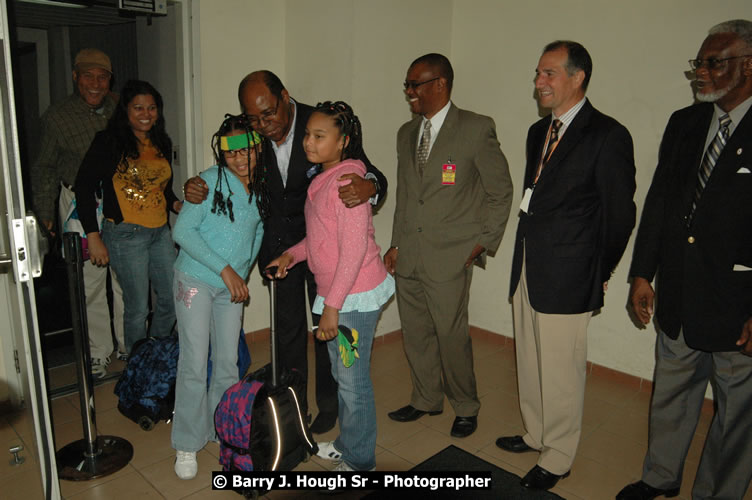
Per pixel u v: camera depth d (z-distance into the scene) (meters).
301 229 2.47
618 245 2.01
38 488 2.11
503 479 2.25
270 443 1.97
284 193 2.37
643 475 2.15
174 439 2.20
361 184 1.79
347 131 1.88
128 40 3.82
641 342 3.14
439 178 2.42
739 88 1.73
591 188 2.00
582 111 2.02
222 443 2.06
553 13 3.25
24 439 2.42
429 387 2.73
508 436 2.57
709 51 1.74
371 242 1.96
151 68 3.40
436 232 2.44
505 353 3.66
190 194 2.05
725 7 2.64
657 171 2.06
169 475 2.23
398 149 2.65
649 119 2.96
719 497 1.94
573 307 2.03
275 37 3.54
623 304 3.19
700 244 1.84
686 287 1.88
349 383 2.02
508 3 3.45
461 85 3.78
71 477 2.18
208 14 3.18
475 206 2.47
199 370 2.17
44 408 1.75
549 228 2.05
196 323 2.14
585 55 1.97
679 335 1.95
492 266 3.79
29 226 1.64
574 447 2.17
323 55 3.36
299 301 2.52
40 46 5.02
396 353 3.65
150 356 2.60
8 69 1.55
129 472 2.24
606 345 3.30
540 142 2.20
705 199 1.83
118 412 2.73
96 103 2.88
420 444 2.51
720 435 1.92
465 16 3.68
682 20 2.78
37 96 5.09
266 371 2.06
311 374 3.26
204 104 3.27
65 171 2.88
